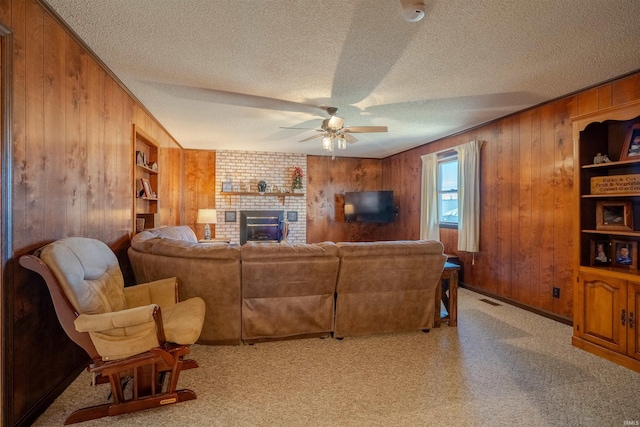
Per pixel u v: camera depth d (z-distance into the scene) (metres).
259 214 7.19
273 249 2.66
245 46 2.42
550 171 3.58
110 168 2.94
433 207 5.66
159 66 2.76
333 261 2.73
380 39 2.30
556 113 3.52
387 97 3.47
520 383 2.20
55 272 1.73
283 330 2.83
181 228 4.99
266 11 1.98
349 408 1.92
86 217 2.47
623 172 2.86
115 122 3.05
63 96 2.15
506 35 2.24
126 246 3.34
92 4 1.92
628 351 2.42
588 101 3.19
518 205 3.98
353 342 2.86
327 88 3.23
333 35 2.25
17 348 1.70
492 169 4.39
